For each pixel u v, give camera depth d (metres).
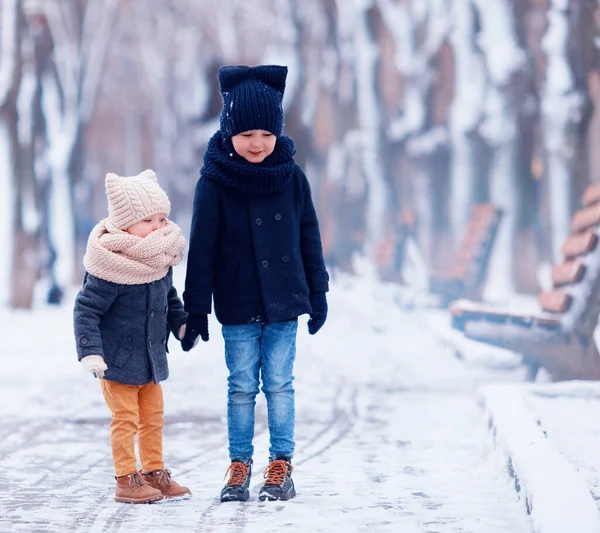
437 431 12.56
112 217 8.81
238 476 8.87
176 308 9.30
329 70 54.09
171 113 78.88
